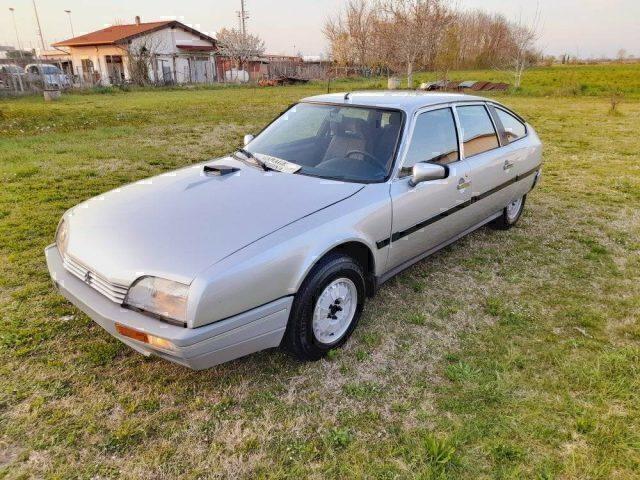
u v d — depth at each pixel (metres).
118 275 2.43
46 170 7.23
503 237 5.21
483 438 2.40
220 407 2.58
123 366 2.87
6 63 30.41
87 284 2.63
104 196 3.25
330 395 2.70
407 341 3.24
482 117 4.46
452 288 4.02
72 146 9.23
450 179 3.78
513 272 4.35
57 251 3.08
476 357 3.07
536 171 5.42
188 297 2.28
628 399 2.69
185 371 2.85
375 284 3.35
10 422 2.41
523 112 17.22
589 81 34.22
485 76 39.22
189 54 40.12
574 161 9.13
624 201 6.55
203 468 2.20
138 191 3.22
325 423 2.49
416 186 3.44
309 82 38.44
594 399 2.69
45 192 6.04
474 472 2.20
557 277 4.27
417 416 2.54
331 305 2.97
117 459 2.23
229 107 18.05
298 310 2.71
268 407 2.60
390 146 3.45
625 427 2.48
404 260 3.64
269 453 2.30
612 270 4.42
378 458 2.27
